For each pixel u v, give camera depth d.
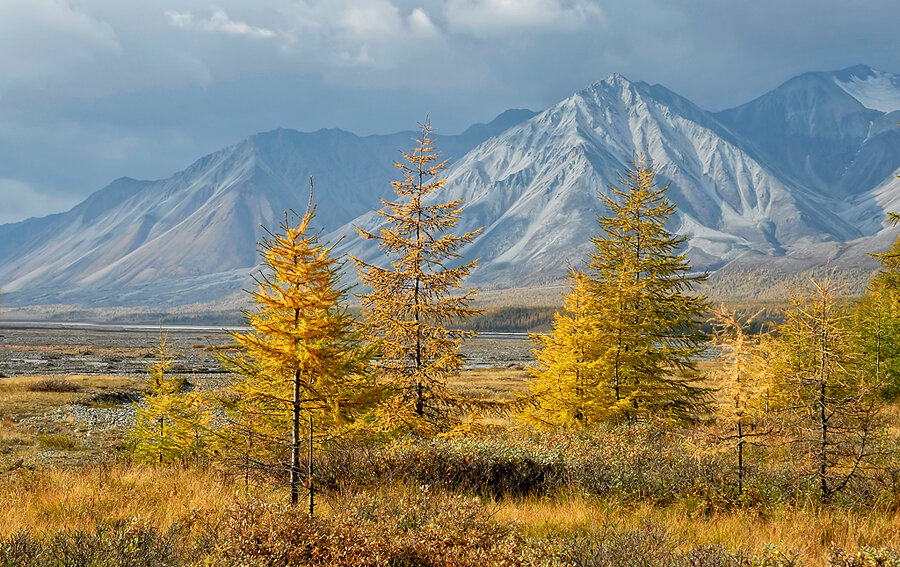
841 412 9.98
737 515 9.45
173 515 9.50
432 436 14.86
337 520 7.27
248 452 10.55
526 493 11.49
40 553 6.29
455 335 16.02
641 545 6.86
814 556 7.46
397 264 16.14
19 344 114.25
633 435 15.94
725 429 10.80
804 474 10.05
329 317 8.78
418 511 8.06
